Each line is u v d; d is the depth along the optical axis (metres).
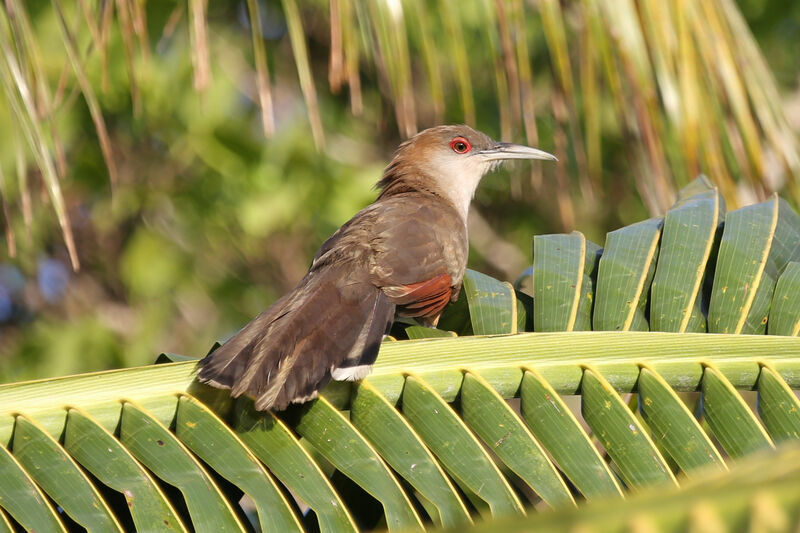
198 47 8.25
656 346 5.98
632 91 8.98
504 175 19.78
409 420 5.70
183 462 5.31
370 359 5.97
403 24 8.62
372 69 17.25
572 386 5.85
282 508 5.16
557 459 5.34
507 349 6.02
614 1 8.95
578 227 19.31
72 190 18.64
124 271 18.91
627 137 9.80
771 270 7.11
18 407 5.54
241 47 18.66
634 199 18.64
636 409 6.74
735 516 2.38
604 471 5.25
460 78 8.98
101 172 18.50
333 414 5.66
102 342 18.97
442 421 5.54
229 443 5.46
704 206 7.48
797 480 2.42
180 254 19.12
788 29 19.95
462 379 5.90
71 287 19.72
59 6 8.05
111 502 5.68
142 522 5.07
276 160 18.45
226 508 5.13
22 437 5.39
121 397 5.73
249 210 18.33
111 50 16.61
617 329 6.78
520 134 12.76
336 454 5.49
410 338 6.85
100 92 16.89
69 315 19.64
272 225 18.47
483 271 20.41
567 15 9.91
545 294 7.02
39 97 7.95
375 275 8.57
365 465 5.39
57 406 5.59
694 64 8.98
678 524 2.38
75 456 5.34
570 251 7.35
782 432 5.58
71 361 18.84
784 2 19.53
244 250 19.44
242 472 5.34
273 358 6.12
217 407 5.96
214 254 19.45
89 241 19.72
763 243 7.01
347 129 19.47
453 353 6.03
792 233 7.38
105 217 18.75
